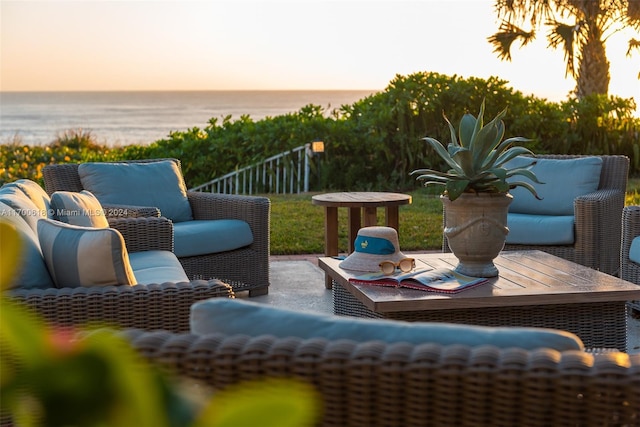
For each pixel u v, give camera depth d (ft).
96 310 7.64
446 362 3.65
